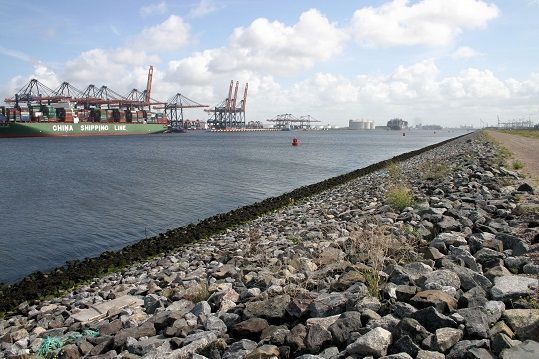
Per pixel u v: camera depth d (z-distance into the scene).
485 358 4.70
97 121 187.00
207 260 13.91
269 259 11.70
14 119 160.62
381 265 8.30
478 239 9.36
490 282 7.01
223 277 10.70
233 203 31.91
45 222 25.83
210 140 162.50
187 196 34.78
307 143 139.62
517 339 5.19
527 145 52.84
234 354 5.88
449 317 5.66
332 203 23.45
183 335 6.87
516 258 8.02
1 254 19.56
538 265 7.52
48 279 14.40
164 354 6.02
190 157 77.75
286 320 6.79
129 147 111.50
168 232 20.09
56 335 8.53
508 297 6.21
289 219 20.12
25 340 8.48
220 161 68.88
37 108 170.50
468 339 5.29
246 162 66.88
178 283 10.92
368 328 5.76
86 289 13.04
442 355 4.95
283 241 14.29
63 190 38.34
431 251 9.00
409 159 55.56
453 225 11.16
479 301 6.14
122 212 28.61
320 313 6.57
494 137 77.31
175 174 50.38
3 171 54.78
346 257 9.91
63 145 119.88
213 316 7.30
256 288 8.62
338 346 5.74
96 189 38.75
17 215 27.81
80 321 9.02
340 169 56.97
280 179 46.00
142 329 7.35
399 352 5.22
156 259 16.23
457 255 8.59
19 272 17.22
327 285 8.04
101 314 9.27
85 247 20.75
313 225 16.62
